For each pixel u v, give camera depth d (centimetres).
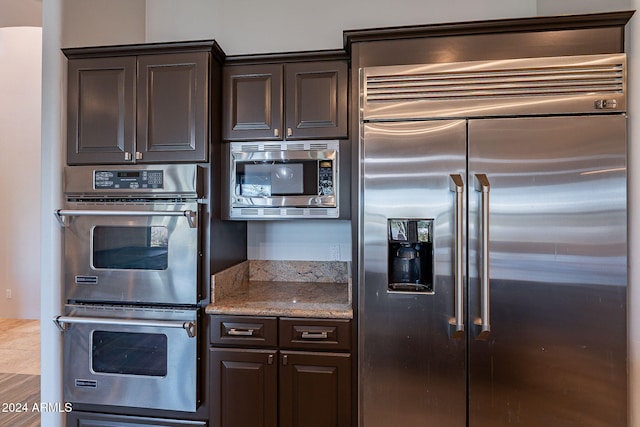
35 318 446
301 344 179
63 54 198
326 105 200
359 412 174
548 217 161
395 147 171
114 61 196
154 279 187
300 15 236
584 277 159
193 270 184
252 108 204
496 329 163
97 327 189
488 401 165
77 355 191
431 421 169
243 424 182
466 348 166
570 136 161
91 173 194
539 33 170
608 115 159
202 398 186
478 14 222
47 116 197
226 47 242
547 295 161
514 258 162
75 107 198
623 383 157
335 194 199
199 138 190
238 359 183
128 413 191
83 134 197
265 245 249
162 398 185
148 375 186
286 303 191
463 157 167
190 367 183
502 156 164
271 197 202
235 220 212
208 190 190
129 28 238
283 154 201
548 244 161
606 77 160
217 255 200
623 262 157
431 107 170
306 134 201
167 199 191
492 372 164
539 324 161
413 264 175
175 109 191
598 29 167
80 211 186
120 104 194
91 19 215
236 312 182
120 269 190
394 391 171
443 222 167
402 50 180
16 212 448
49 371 196
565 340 160
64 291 196
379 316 172
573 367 160
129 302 190
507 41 172
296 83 202
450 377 167
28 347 362
